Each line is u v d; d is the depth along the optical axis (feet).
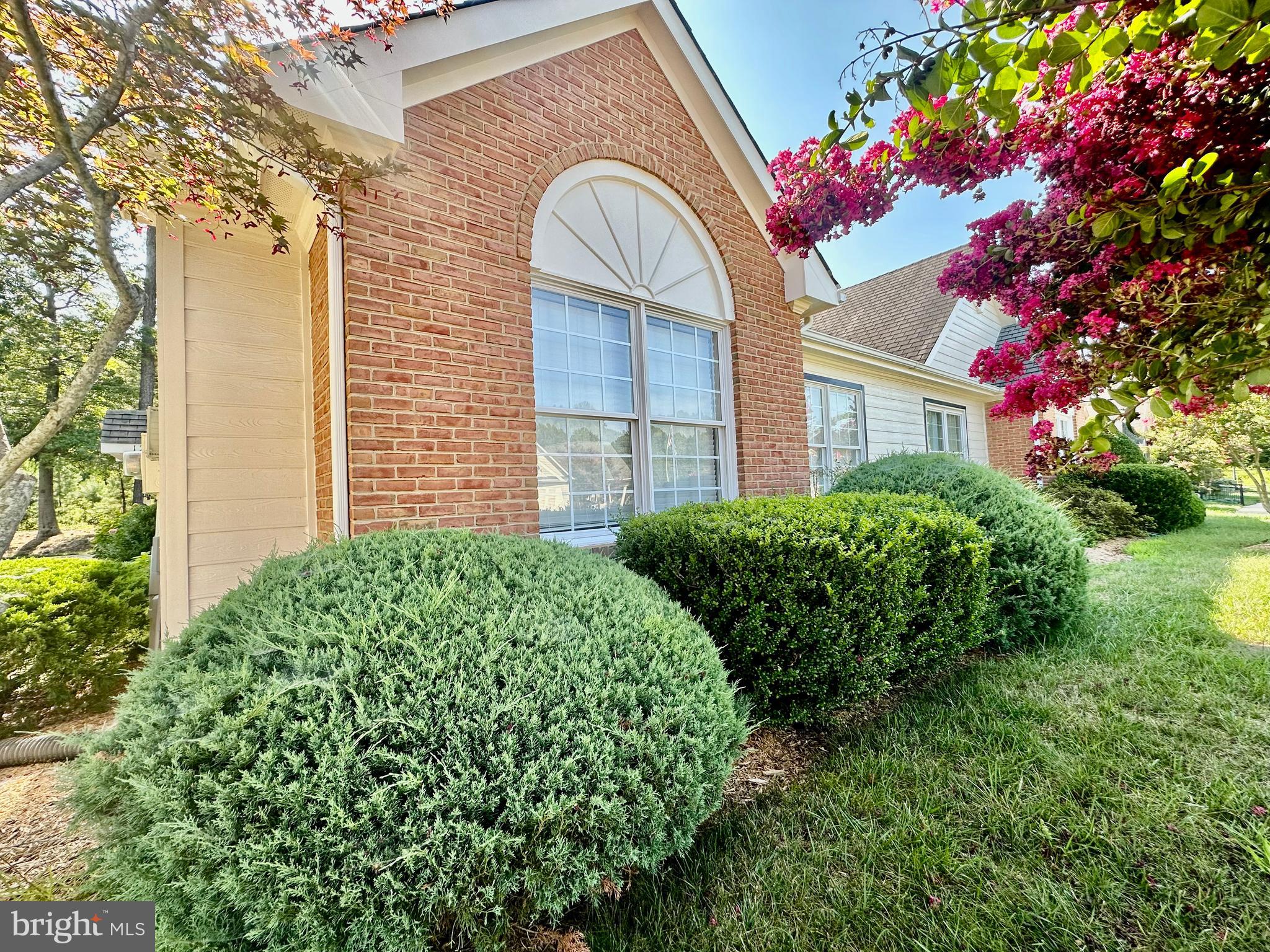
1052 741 9.22
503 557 7.66
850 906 6.06
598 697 5.65
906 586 10.37
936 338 38.01
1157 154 6.22
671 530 10.64
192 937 4.38
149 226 12.50
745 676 9.73
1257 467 28.48
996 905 5.99
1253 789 7.59
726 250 17.74
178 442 11.97
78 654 13.76
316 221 10.94
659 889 6.42
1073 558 14.42
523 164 12.84
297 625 5.65
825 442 28.32
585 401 14.34
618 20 15.06
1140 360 6.12
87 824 4.99
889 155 8.86
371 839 4.37
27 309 40.14
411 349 10.83
